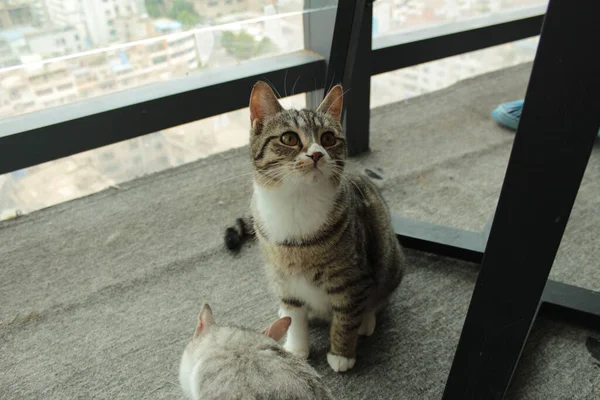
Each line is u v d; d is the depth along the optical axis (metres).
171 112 2.14
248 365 1.16
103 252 2.03
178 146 2.57
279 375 1.13
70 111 2.00
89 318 1.73
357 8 1.74
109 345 1.63
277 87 2.34
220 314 1.73
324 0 2.21
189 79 2.23
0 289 1.86
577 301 1.65
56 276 1.92
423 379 1.50
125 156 2.47
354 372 1.52
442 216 2.17
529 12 2.97
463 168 2.50
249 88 2.27
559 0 0.88
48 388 1.49
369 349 1.60
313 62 2.36
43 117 1.96
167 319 1.72
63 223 2.20
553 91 0.95
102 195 2.38
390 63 2.51
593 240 2.00
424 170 2.49
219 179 2.47
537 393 1.45
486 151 2.63
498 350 1.29
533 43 3.39
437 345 1.60
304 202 1.33
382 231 1.58
